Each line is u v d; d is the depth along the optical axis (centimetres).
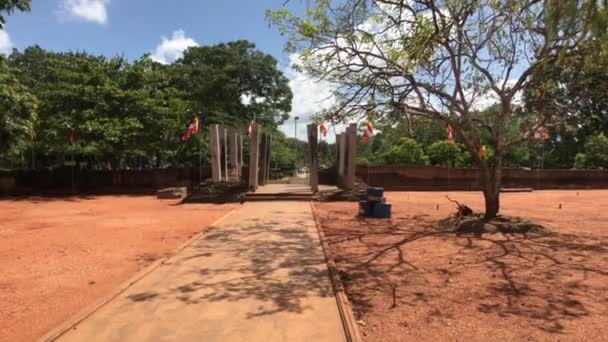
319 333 463
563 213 1664
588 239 1059
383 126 1263
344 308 538
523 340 453
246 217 1480
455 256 866
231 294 600
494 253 894
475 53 1179
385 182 3244
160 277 691
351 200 2173
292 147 7731
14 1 1998
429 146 3828
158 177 3228
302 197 2172
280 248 927
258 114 4153
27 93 2255
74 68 2927
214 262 796
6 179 3033
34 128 2600
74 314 546
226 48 3962
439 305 567
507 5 834
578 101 1253
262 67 3972
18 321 523
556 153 4934
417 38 1015
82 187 3167
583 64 1027
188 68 3678
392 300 589
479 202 2161
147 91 2995
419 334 469
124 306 550
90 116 2731
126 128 2723
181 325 486
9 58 3947
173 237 1128
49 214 1711
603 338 458
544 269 758
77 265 816
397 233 1157
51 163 3966
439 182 3228
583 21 530
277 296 592
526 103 1298
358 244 999
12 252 944
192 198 2178
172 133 3038
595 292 622
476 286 654
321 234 1112
